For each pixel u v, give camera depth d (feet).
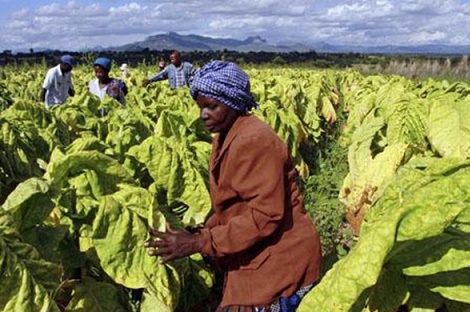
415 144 19.19
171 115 19.93
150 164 14.82
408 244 7.62
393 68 112.06
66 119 21.43
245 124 9.62
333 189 26.94
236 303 10.16
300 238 9.84
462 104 18.22
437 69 106.32
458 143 17.19
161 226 11.27
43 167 15.15
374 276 7.01
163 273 11.11
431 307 8.44
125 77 66.44
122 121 20.17
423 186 7.80
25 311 8.78
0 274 8.74
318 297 7.52
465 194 7.63
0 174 14.39
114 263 10.90
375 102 31.58
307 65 185.16
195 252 9.87
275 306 9.93
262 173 9.30
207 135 20.31
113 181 12.05
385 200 8.69
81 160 11.64
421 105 20.07
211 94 9.50
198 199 14.94
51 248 10.61
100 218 10.87
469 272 7.93
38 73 81.10
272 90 38.75
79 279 11.69
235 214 9.99
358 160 17.87
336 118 47.60
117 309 11.53
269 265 9.84
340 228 22.72
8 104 29.55
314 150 36.52
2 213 9.35
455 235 7.76
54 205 10.52
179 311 14.20
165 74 43.21
